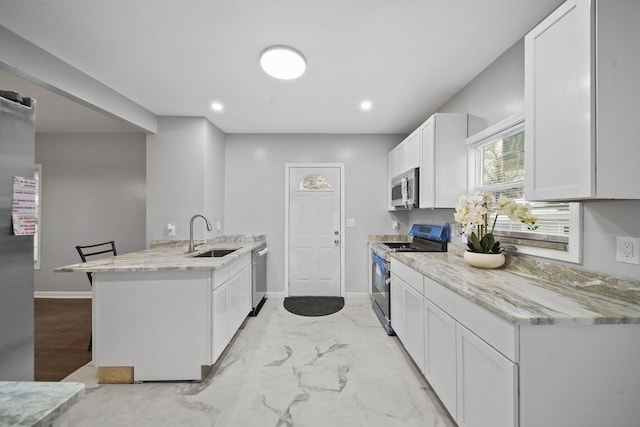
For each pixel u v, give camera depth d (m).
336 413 1.63
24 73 1.73
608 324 1.01
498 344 1.09
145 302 1.94
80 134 3.87
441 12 1.51
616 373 1.02
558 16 1.13
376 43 1.78
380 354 2.30
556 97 1.15
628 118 1.02
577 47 1.05
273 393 1.81
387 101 2.69
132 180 3.88
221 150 3.65
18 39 1.68
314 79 2.25
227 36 1.70
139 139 3.88
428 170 2.42
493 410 1.12
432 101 2.68
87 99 2.17
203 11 1.49
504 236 1.87
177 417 1.60
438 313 1.59
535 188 1.25
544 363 1.01
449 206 2.32
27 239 1.25
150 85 2.35
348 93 2.51
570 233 1.38
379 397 1.77
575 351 1.02
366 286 3.82
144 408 1.68
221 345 2.12
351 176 3.82
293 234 3.85
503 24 1.61
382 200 3.81
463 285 1.40
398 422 1.56
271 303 3.57
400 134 3.81
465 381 1.33
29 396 0.52
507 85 1.87
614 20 1.01
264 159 3.80
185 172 3.10
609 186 1.01
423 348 1.83
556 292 1.29
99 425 1.54
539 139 1.23
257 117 3.14
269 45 1.79
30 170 1.26
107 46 1.80
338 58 1.95
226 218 3.78
